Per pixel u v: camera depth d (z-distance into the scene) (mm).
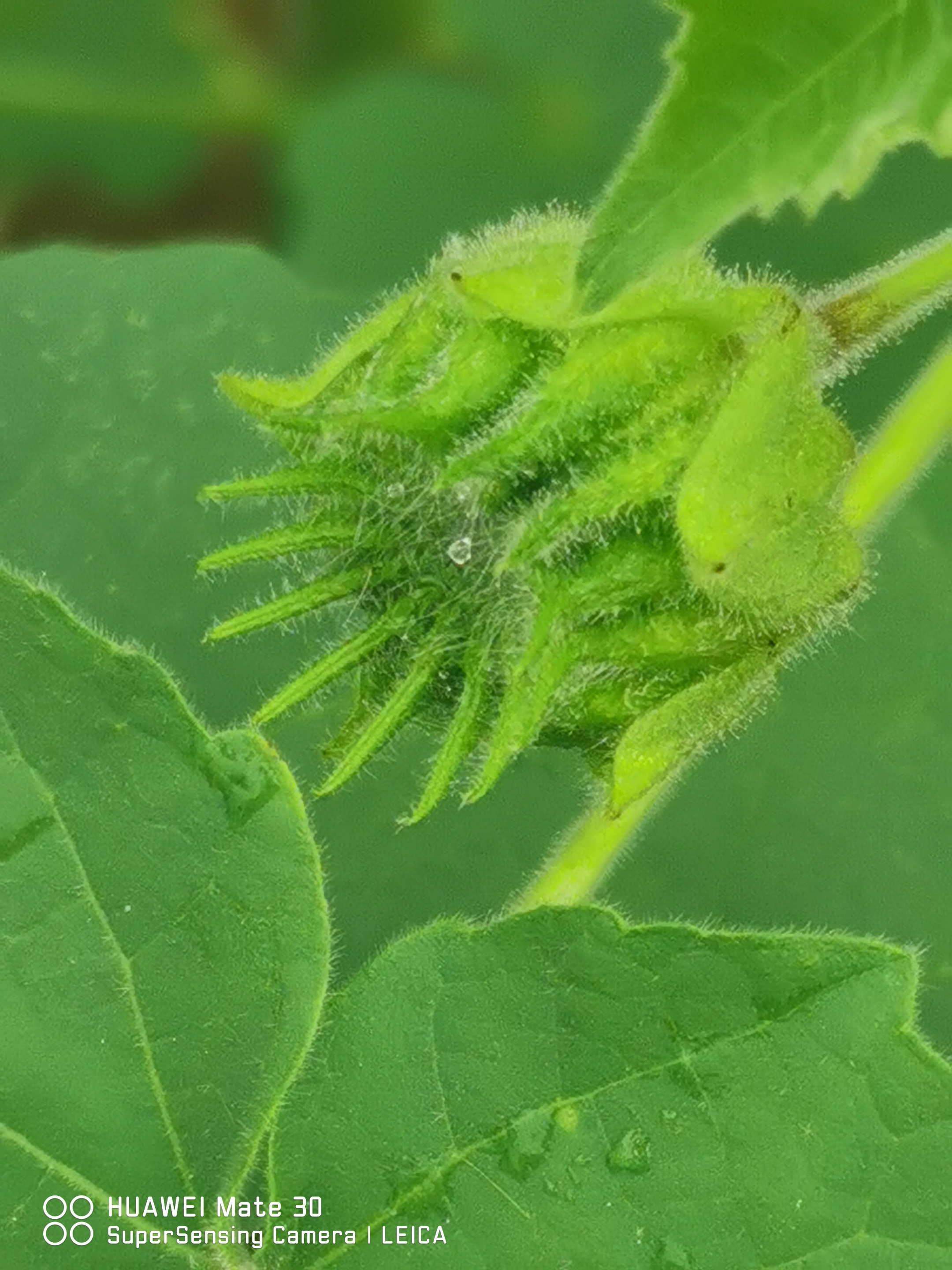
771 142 71
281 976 77
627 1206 75
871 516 83
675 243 70
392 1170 77
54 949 78
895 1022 74
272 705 78
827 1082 75
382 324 80
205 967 77
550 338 77
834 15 70
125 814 77
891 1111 74
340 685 100
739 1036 75
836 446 79
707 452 77
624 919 76
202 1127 78
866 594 83
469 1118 77
